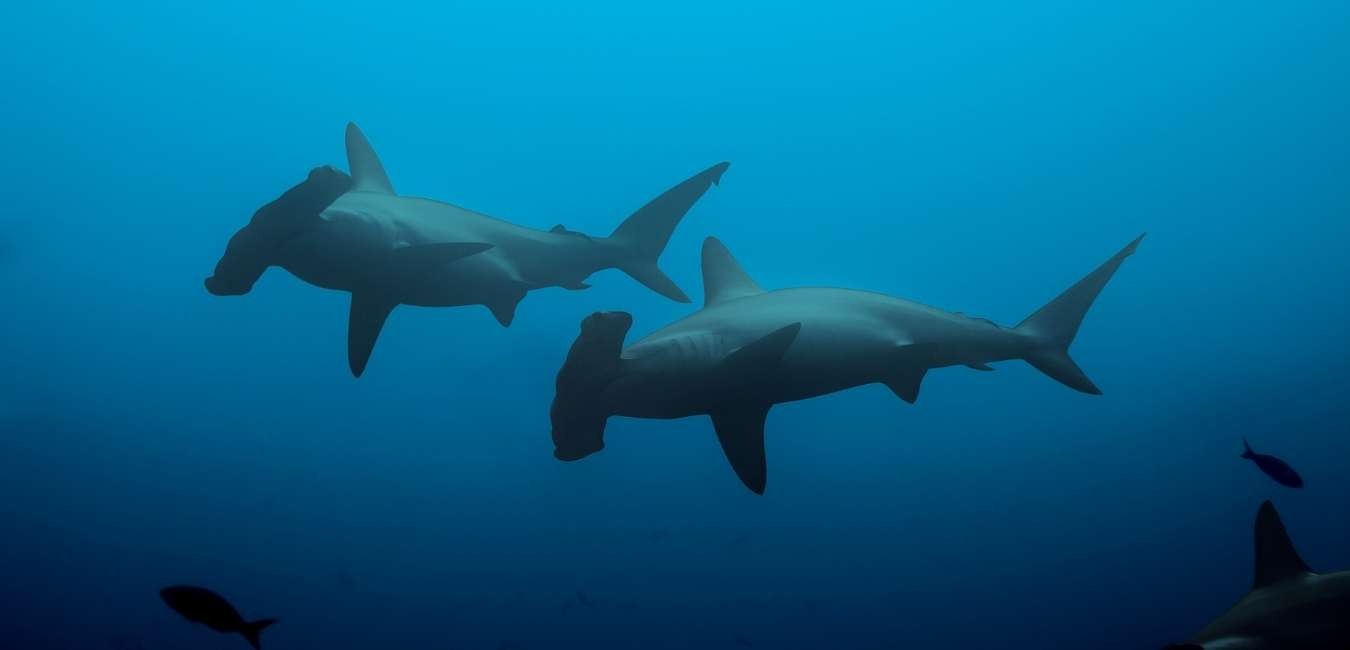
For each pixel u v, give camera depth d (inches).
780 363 166.7
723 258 198.8
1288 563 136.9
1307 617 131.5
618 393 157.9
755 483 170.9
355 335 193.3
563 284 221.9
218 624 173.3
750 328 167.5
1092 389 198.7
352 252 179.6
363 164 216.8
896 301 184.4
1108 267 205.2
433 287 197.6
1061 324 203.2
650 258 237.0
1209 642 135.9
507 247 210.8
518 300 214.2
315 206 163.5
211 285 180.5
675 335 164.7
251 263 177.3
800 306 175.0
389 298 193.8
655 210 235.8
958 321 189.3
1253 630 133.9
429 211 201.0
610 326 144.5
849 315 176.2
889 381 182.7
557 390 154.3
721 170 236.7
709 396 164.6
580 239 223.9
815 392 174.9
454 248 181.8
